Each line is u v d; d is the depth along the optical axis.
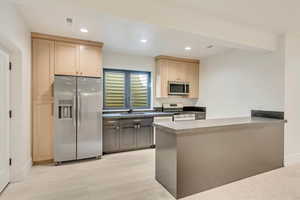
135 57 4.71
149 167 3.09
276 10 2.27
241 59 3.84
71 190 2.32
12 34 2.10
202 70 5.06
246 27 2.75
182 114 4.64
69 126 3.23
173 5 2.15
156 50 4.21
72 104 3.25
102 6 1.81
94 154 3.46
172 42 3.57
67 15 2.44
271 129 2.85
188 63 5.04
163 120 4.40
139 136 4.14
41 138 3.20
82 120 3.34
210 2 2.09
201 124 2.39
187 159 2.13
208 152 2.27
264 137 2.78
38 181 2.55
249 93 3.65
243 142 2.57
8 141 2.47
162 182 2.42
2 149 2.32
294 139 3.15
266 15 2.40
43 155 3.22
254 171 2.67
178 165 2.08
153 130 4.30
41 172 2.86
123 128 3.96
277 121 2.85
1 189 2.26
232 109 4.07
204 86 4.98
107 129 3.80
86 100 3.37
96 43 3.56
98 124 3.49
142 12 1.99
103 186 2.42
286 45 3.04
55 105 3.13
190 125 2.30
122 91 4.68
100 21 2.63
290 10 2.26
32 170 2.93
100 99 3.51
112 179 2.63
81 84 3.32
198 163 2.21
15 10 2.20
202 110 5.05
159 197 2.14
